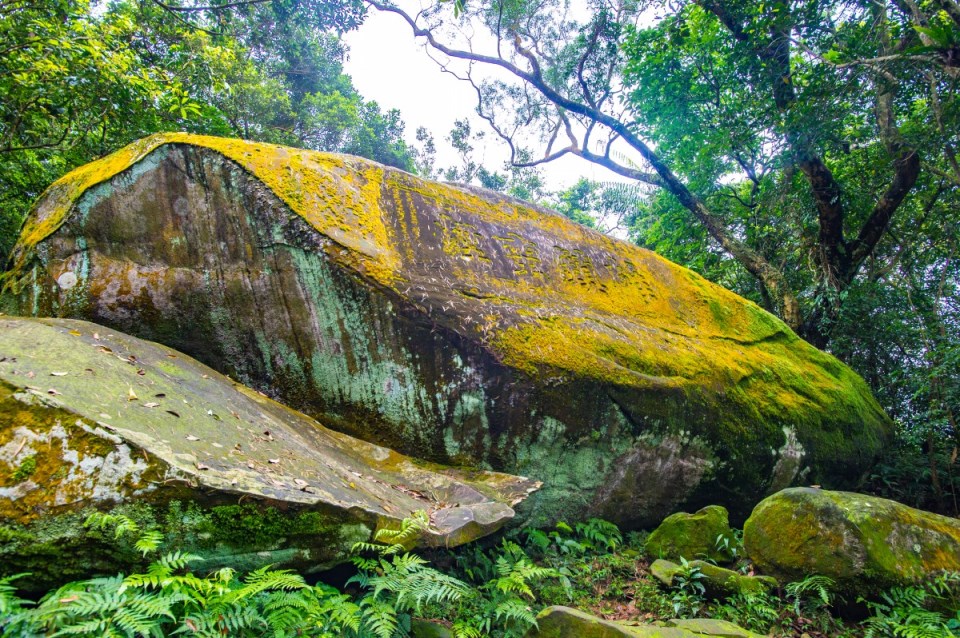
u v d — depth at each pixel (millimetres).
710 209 9719
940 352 5824
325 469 2863
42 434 1900
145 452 2014
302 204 3791
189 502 2039
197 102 7172
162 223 3754
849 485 5543
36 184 7219
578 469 4086
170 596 1766
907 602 2924
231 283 3760
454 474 3734
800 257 9172
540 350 3977
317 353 3797
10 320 2865
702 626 2693
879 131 6648
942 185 7328
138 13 7262
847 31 5328
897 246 8492
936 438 6352
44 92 5727
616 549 3947
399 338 3758
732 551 3646
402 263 3943
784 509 3424
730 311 5918
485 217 4809
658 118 8953
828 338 8133
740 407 4754
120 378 2568
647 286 5430
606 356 4258
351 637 2109
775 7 5766
